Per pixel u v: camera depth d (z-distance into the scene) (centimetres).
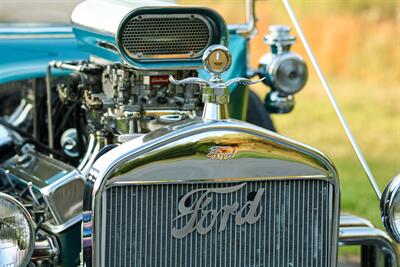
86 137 988
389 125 2217
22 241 755
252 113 1152
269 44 1066
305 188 793
